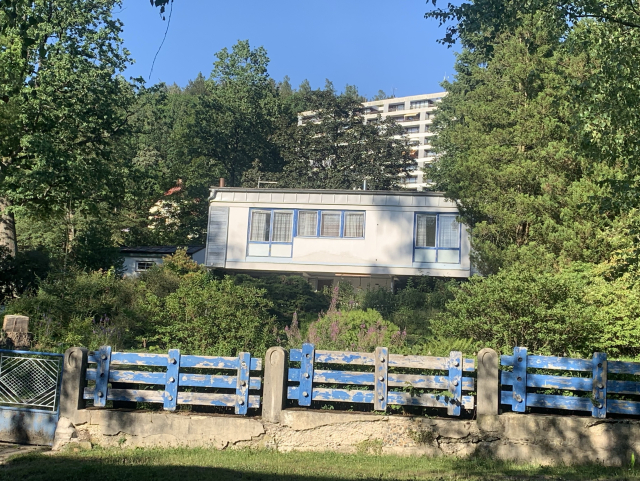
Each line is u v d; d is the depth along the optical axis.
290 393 9.51
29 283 21.45
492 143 23.81
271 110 67.19
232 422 9.29
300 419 9.23
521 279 11.22
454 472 8.14
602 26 12.48
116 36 28.27
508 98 23.86
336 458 8.81
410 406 9.73
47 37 25.67
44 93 25.00
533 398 9.19
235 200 32.69
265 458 8.77
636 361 9.82
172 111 76.06
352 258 31.33
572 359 9.16
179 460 8.52
